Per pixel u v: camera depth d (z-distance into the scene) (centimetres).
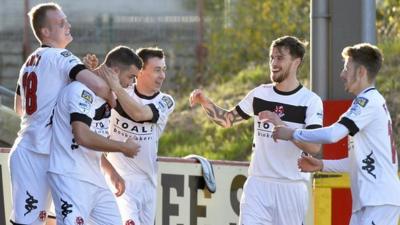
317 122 1465
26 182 1354
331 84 1608
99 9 3944
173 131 2702
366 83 1359
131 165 1514
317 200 1611
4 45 3666
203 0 3703
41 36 1387
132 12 3944
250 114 1524
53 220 1473
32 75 1364
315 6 1609
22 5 3788
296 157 1480
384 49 2698
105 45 3741
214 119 1555
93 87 1337
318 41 1609
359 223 1350
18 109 1455
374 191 1329
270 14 3203
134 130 1497
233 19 3312
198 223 1648
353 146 1358
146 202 1528
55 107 1350
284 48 1466
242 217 1505
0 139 1972
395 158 1357
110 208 1367
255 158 1499
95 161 1355
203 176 1638
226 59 3253
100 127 1378
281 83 1483
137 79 1519
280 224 1501
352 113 1333
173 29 3803
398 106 2334
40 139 1349
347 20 1591
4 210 1616
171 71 3456
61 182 1326
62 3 3906
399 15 2859
